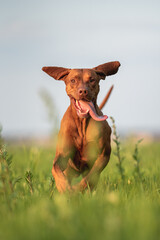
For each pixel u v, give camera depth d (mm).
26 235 2795
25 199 4586
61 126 5910
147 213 3191
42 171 7285
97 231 2777
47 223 2977
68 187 5188
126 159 7621
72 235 2691
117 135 6234
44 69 6207
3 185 4031
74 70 5934
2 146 4375
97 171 5660
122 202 4172
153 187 5438
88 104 5559
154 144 16531
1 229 3051
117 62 6449
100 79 6148
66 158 5855
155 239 2666
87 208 3607
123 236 2639
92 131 5703
